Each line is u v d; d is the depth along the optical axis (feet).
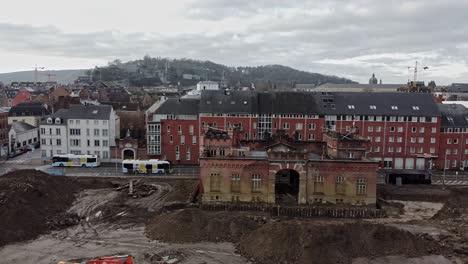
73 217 187.42
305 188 203.72
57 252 151.33
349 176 202.59
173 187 241.55
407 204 219.61
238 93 314.55
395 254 149.48
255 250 149.18
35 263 142.20
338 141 220.43
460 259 147.74
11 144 345.51
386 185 249.75
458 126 297.33
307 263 139.23
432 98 309.83
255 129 301.22
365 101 307.37
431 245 156.76
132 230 174.81
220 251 153.07
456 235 172.55
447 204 217.56
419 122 296.30
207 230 165.89
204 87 513.45
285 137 240.53
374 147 301.02
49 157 314.96
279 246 146.00
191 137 305.53
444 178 270.05
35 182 205.77
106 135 307.78
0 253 149.38
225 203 204.85
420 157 298.56
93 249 154.40
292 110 301.22
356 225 157.69
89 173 273.75
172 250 153.58
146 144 307.58
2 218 165.78
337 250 145.18
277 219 188.75
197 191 224.53
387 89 606.55
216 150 226.79
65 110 318.04
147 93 644.27
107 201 212.64
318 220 190.70
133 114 399.44
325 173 202.80
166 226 168.66
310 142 239.91
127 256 139.85
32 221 172.86
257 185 205.57
